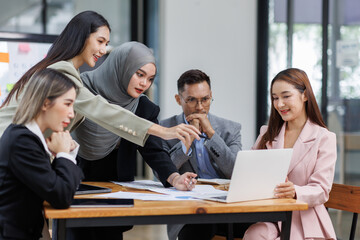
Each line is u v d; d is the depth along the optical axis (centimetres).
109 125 232
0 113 230
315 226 240
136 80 263
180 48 566
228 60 576
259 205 197
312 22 500
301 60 516
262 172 205
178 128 224
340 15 466
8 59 416
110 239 261
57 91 198
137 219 188
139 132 228
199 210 190
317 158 251
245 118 580
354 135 446
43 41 427
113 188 246
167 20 561
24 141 190
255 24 580
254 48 581
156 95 598
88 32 247
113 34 620
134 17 625
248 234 244
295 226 244
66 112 201
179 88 301
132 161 278
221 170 295
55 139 201
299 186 237
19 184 192
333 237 242
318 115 260
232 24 576
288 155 212
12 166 189
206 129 295
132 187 248
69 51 245
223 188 248
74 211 181
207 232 285
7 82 416
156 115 286
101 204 191
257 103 580
